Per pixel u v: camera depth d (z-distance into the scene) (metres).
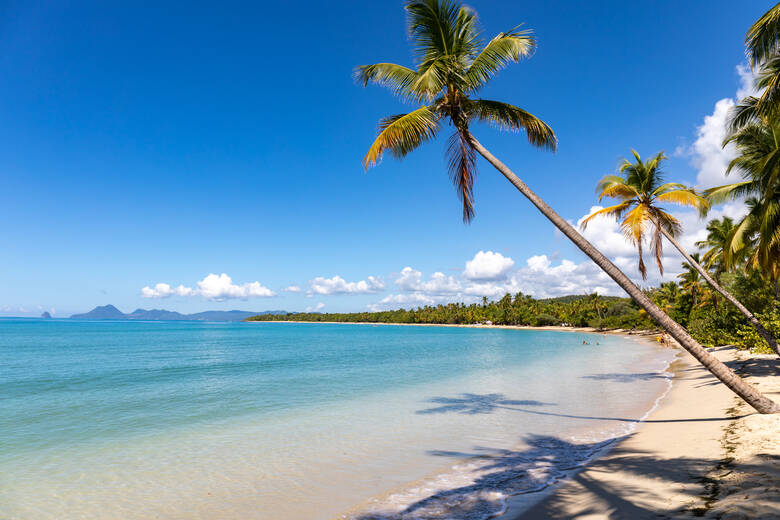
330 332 131.50
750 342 28.56
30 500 8.32
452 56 11.58
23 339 77.88
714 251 33.66
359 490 8.49
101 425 14.89
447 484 8.59
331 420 15.12
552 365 33.56
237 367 34.22
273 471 9.81
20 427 14.65
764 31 9.73
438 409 16.69
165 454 11.38
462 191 12.45
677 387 19.91
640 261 18.61
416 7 11.95
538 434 12.36
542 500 7.30
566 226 10.63
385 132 11.06
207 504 8.00
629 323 99.94
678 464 8.09
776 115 12.52
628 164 20.80
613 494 6.98
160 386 24.12
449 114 12.15
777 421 9.79
